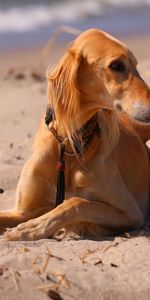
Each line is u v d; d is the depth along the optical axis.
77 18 23.34
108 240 6.43
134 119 6.07
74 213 6.46
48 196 6.92
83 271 5.50
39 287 5.26
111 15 24.16
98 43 6.22
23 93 13.48
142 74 13.66
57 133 6.58
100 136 6.60
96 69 6.20
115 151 7.05
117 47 6.18
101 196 6.72
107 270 5.56
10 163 9.44
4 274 5.35
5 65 16.23
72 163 6.66
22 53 18.00
